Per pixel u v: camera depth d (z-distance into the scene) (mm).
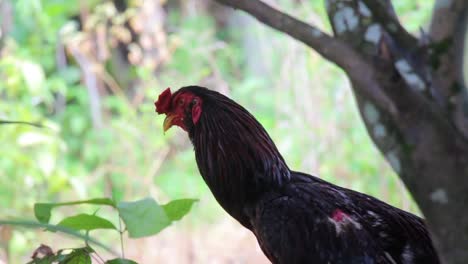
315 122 11180
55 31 13773
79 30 15969
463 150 2844
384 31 2947
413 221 4699
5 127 10297
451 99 3008
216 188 5082
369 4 2980
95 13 14305
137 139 12625
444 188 2859
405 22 11031
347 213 4648
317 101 11305
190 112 5172
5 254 8344
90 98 13859
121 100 13422
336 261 4445
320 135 11094
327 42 2865
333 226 4516
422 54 3010
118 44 15867
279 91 11719
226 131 4980
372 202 4797
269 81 14000
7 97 12219
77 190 10039
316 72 11344
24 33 13758
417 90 2912
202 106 5102
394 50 2955
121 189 12562
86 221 3311
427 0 11156
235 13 16500
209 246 11625
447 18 2980
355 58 2846
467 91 3074
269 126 11922
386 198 10555
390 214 4703
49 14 13594
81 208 11523
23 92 11828
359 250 4449
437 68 3004
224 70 14633
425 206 2906
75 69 14352
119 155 12602
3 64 11383
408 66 2961
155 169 12477
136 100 13422
